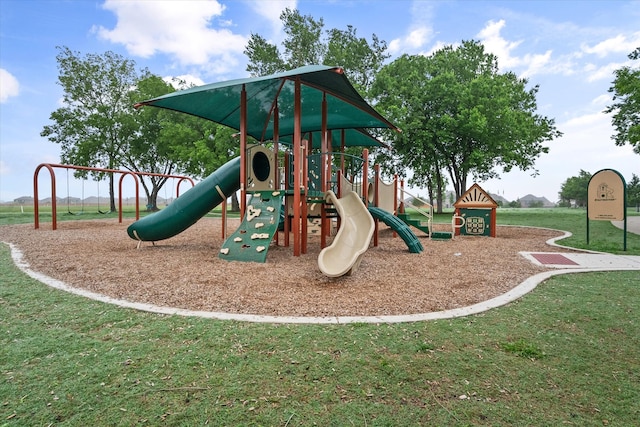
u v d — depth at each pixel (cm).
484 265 689
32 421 202
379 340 315
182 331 334
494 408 217
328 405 219
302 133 1264
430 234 1188
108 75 3322
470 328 347
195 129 3175
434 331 338
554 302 439
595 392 236
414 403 221
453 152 2570
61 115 3134
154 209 3447
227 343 307
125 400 223
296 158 747
